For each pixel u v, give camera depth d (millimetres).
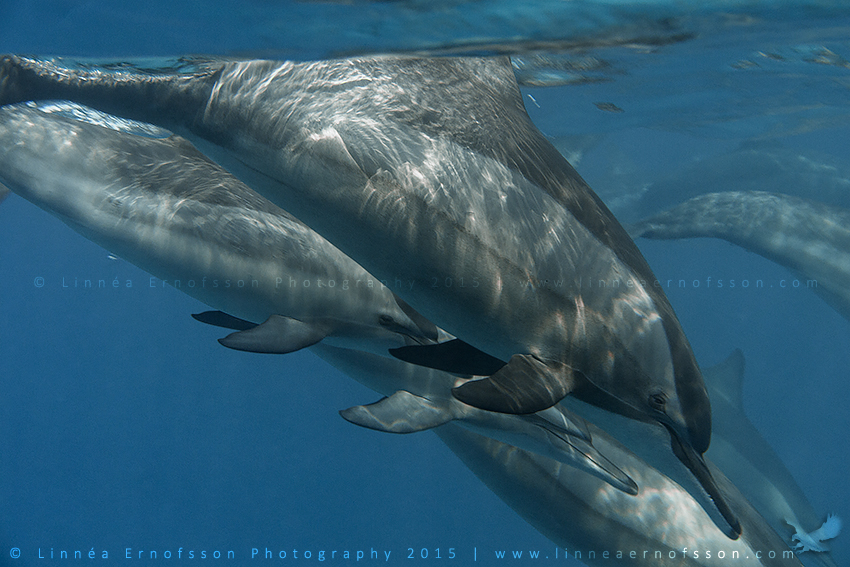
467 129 3281
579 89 9250
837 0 4930
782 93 10242
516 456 5578
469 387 2785
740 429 8016
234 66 3611
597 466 4730
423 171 3082
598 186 14930
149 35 3777
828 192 11203
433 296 3242
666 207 13016
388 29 3879
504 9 4137
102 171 5117
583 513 5418
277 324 4453
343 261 4625
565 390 3018
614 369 3078
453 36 4133
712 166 12352
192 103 3719
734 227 9219
